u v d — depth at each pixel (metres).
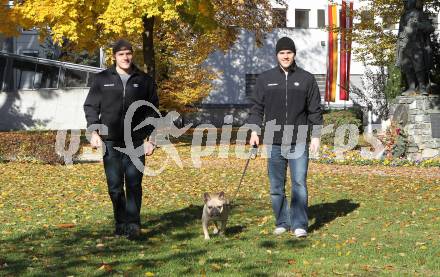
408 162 19.47
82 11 22.66
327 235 8.45
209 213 8.21
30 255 7.34
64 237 8.47
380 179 15.38
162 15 22.03
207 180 15.57
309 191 13.17
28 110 36.66
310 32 44.03
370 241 8.00
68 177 16.02
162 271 6.48
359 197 12.20
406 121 21.34
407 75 21.94
